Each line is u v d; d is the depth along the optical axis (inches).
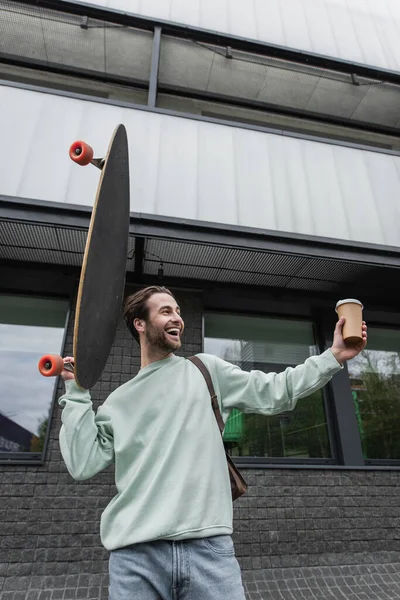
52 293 165.5
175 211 146.3
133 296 51.8
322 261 161.5
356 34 229.6
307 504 147.7
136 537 34.7
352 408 173.3
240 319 184.1
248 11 214.8
